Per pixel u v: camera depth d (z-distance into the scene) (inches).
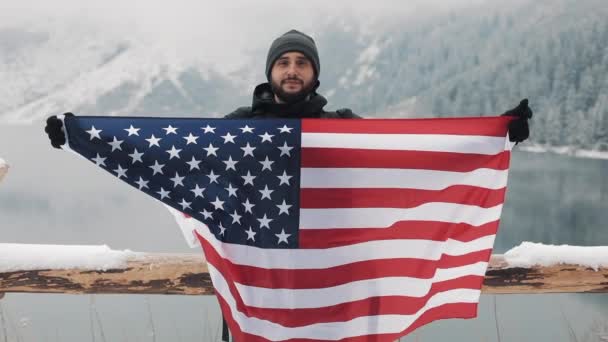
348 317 82.2
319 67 98.2
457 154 83.0
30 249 96.3
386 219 82.9
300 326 81.8
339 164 82.1
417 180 82.9
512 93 3518.7
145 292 96.7
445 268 84.4
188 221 87.0
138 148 78.9
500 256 99.0
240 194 81.4
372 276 82.7
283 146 81.6
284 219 81.7
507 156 82.7
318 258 81.8
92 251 97.0
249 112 100.2
